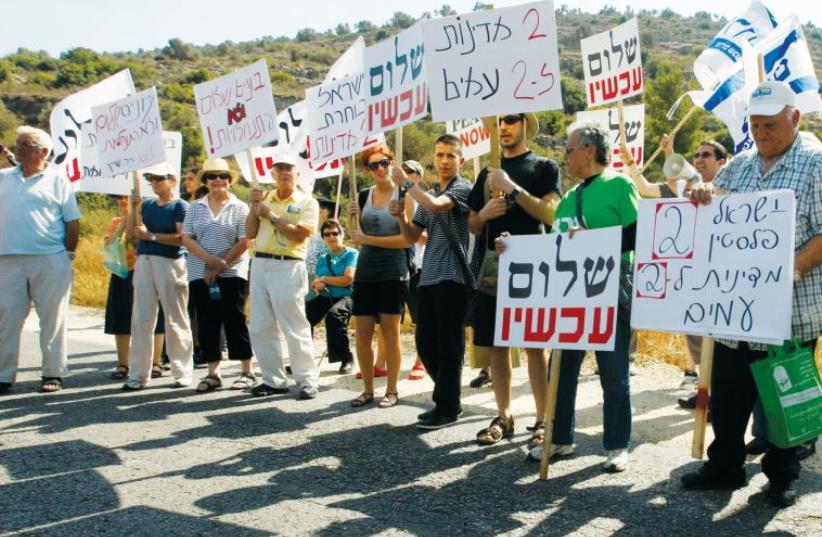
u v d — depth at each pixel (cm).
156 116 721
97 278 1448
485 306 551
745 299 405
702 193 421
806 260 407
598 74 838
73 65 6850
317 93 704
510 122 539
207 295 725
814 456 521
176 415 638
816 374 418
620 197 473
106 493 462
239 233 734
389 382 667
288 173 695
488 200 553
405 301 712
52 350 719
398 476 490
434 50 523
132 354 734
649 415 620
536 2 495
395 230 650
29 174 711
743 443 455
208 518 425
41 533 405
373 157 658
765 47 617
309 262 836
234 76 702
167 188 736
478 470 499
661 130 3838
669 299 429
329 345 802
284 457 529
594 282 455
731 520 415
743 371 438
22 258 709
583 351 510
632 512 427
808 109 652
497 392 564
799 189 416
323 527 412
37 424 611
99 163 786
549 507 436
